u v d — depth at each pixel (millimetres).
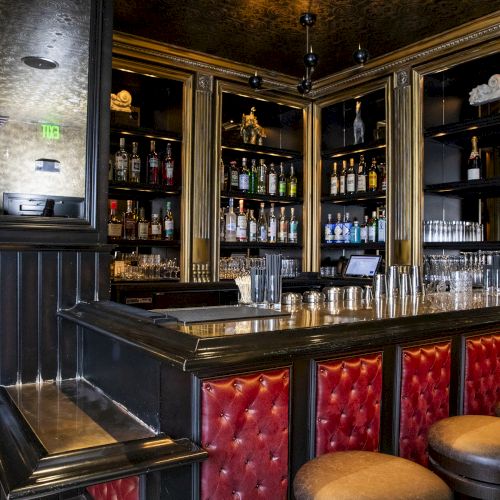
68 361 2398
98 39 2475
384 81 4520
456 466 1602
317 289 4953
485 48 3789
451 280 3285
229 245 4727
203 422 1504
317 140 5223
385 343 1935
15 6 2350
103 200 2500
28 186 2418
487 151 4234
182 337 1550
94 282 2480
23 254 2307
